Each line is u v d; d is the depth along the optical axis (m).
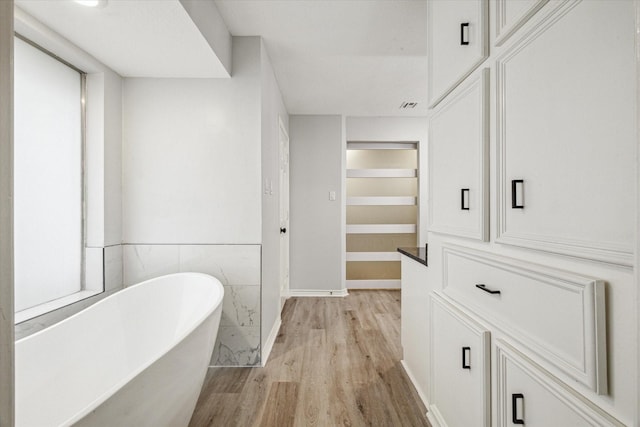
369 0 1.98
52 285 1.92
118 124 2.33
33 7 1.54
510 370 1.00
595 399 0.71
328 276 4.30
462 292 1.36
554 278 0.81
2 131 0.36
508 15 1.02
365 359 2.42
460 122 1.37
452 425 1.41
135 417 1.05
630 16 0.62
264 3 2.01
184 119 2.38
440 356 1.56
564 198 0.79
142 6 1.55
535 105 0.90
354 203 4.62
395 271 4.64
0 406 0.36
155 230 2.39
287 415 1.74
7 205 0.36
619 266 0.66
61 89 1.98
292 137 4.29
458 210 1.39
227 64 2.27
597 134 0.70
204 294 2.08
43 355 1.50
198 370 1.46
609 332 0.68
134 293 2.03
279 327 3.12
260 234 2.37
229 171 2.38
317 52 2.62
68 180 2.03
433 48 1.69
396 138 4.43
